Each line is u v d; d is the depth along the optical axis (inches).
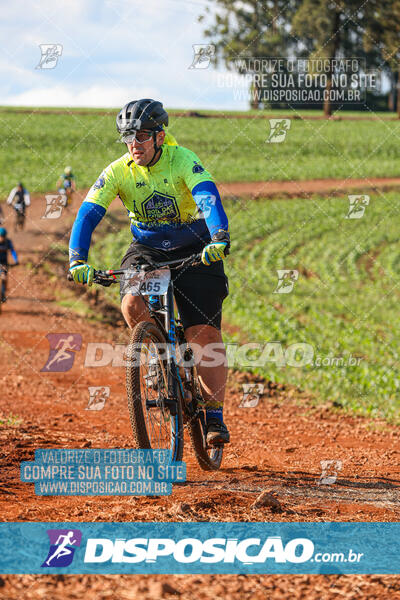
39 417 390.3
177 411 236.8
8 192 1892.2
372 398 534.3
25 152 2603.3
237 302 906.7
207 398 253.0
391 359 669.3
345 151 2999.5
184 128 3102.9
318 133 3294.8
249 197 2042.3
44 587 142.9
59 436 328.5
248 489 239.0
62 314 831.7
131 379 212.7
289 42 2903.5
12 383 509.4
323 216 1831.9
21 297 922.1
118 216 1457.9
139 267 233.9
